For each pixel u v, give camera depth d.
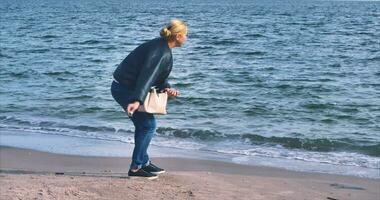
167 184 6.30
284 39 38.84
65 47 32.28
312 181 7.45
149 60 5.74
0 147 9.48
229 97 15.59
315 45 34.38
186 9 109.62
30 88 17.09
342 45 34.53
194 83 18.19
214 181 6.76
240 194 6.24
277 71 21.88
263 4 175.50
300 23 60.44
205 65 23.38
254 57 27.16
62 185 6.12
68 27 51.84
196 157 8.98
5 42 35.31
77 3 161.25
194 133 10.95
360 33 45.72
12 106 14.04
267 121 12.56
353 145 10.30
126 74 5.90
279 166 8.47
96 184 6.17
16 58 26.19
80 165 8.18
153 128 6.29
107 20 65.38
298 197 6.40
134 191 5.94
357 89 17.50
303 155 9.39
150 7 124.31
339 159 9.12
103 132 11.03
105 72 21.09
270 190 6.66
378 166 8.61
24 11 91.31
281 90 17.11
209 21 63.69
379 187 7.25
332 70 22.42
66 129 11.33
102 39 38.28
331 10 117.12
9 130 11.19
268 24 57.75
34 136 10.54
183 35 5.94
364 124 12.39
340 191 6.93
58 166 8.11
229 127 11.74
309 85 18.14
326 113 13.61
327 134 11.26
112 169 7.86
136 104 5.65
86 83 18.17
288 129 11.71
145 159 6.48
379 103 15.02
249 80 19.06
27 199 5.58
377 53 29.61
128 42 36.00
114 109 13.54
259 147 10.02
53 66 22.94
